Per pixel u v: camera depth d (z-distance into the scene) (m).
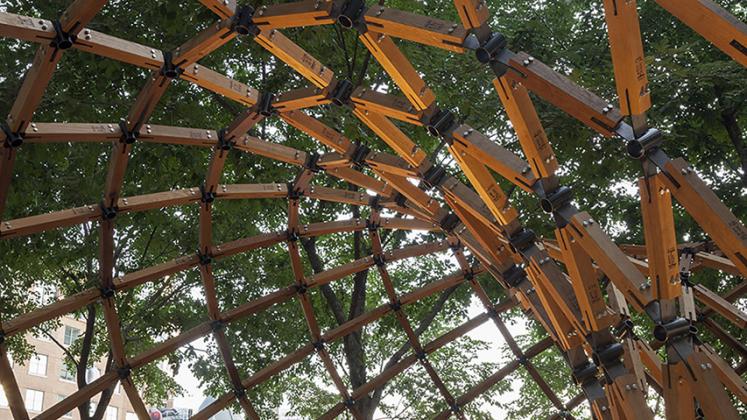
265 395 30.23
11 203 20.91
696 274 25.06
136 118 16.14
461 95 21.92
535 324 28.19
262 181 23.64
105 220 19.00
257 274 29.12
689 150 24.30
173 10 18.66
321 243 30.86
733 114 23.50
